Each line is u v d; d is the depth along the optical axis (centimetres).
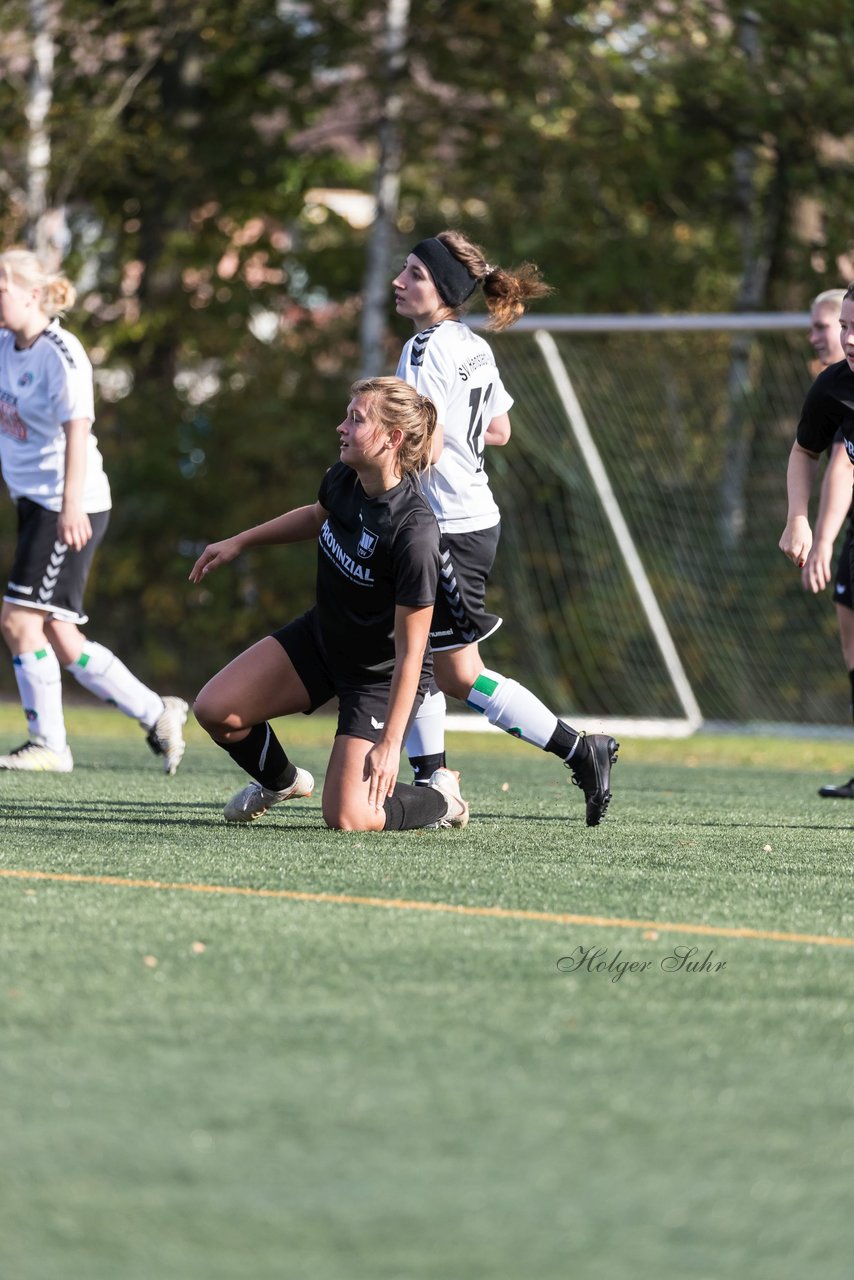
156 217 5959
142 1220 613
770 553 4597
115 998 932
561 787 2478
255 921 1169
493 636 4772
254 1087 768
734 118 5366
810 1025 902
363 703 1719
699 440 4684
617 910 1260
